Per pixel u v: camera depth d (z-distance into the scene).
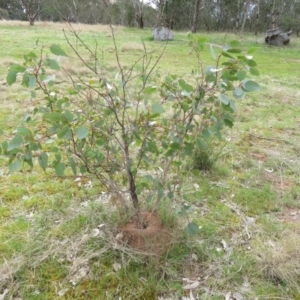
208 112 1.83
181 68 7.70
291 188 2.72
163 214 2.08
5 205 2.36
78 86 1.88
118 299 1.70
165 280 1.80
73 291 1.73
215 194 2.60
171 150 1.88
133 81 4.63
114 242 1.95
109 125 1.89
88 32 15.50
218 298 1.72
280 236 2.13
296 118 4.57
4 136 3.40
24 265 1.83
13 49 9.00
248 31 25.16
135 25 21.58
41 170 2.82
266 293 1.74
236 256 1.96
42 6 23.34
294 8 25.69
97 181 2.65
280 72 8.62
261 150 3.41
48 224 2.16
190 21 24.52
